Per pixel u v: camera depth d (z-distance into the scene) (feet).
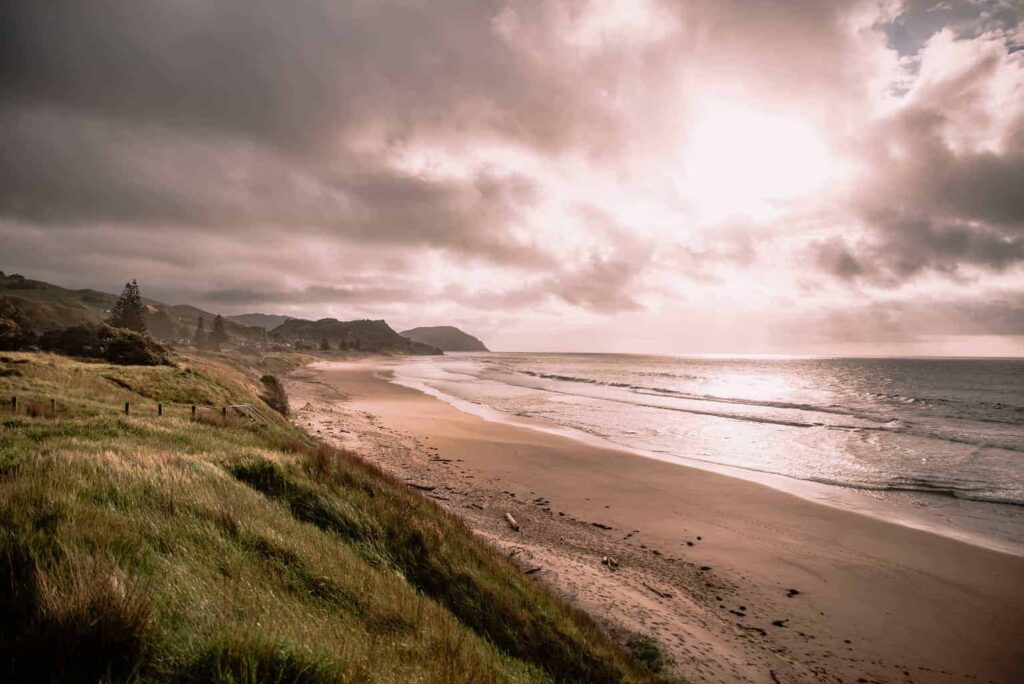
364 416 125.49
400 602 20.44
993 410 154.71
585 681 21.70
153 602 11.91
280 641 11.44
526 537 46.85
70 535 14.06
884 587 41.60
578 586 36.01
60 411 49.08
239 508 23.94
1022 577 43.62
